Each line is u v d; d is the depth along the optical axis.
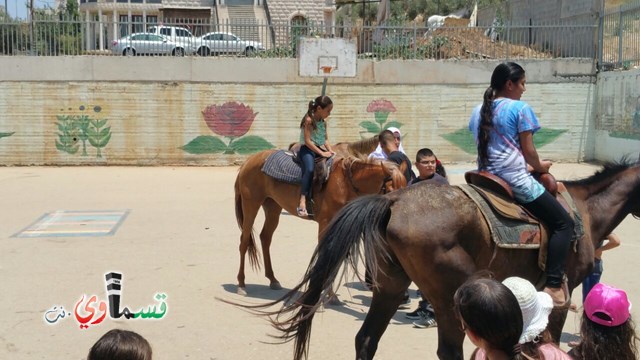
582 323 3.32
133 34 22.72
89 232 11.83
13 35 22.30
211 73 22.56
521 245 4.90
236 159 22.97
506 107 5.07
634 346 3.29
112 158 22.64
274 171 8.25
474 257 4.83
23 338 6.55
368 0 45.69
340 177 7.78
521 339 3.26
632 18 22.12
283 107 22.84
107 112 22.44
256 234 11.70
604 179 5.77
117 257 9.93
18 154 22.38
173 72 22.45
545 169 5.18
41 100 22.22
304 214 8.04
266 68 22.67
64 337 6.59
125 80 22.36
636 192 5.72
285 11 43.84
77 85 22.25
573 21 25.09
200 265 9.53
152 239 11.23
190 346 6.40
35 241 11.07
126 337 3.06
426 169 7.39
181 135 22.72
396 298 5.12
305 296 4.82
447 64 23.09
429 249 4.69
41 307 7.49
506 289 2.94
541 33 24.09
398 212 4.82
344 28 23.38
